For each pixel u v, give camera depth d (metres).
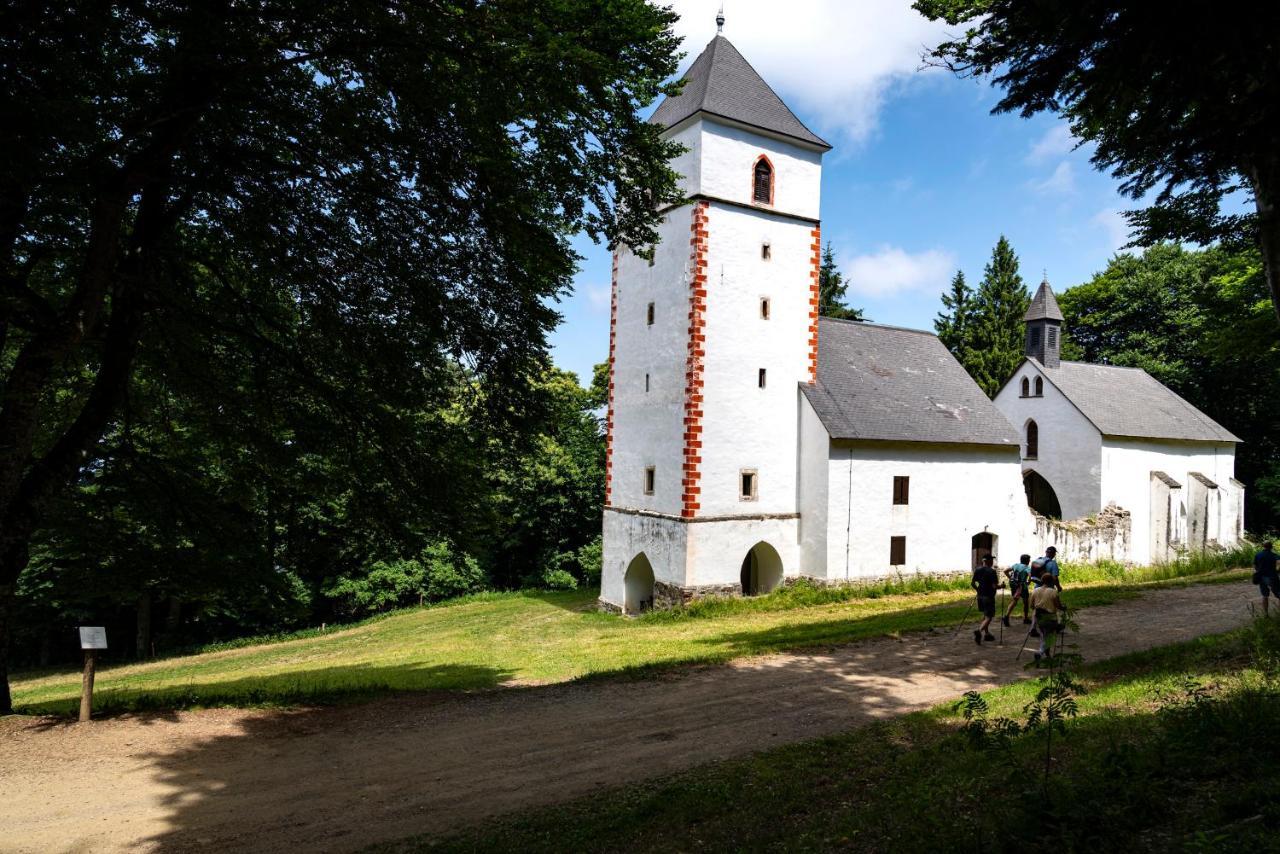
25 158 6.16
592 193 10.11
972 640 15.16
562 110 8.91
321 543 13.53
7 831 6.98
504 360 11.69
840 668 13.19
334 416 12.15
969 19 7.58
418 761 8.89
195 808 7.51
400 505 12.28
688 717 10.52
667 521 22.89
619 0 7.98
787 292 24.02
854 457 23.66
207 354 11.59
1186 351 42.81
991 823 5.40
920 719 9.41
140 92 7.59
